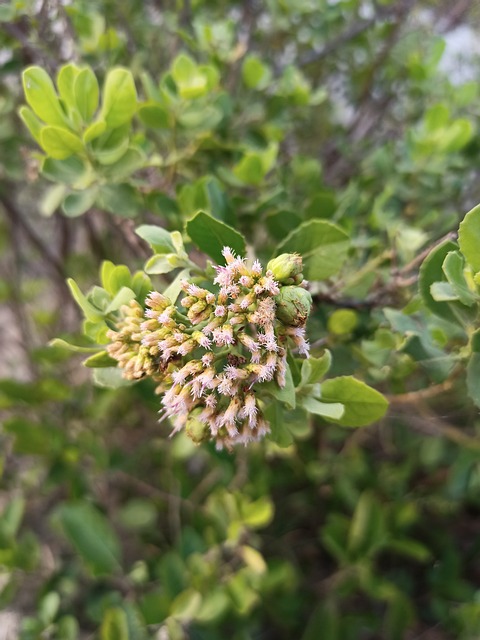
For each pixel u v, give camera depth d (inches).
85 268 11.8
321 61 11.8
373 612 12.2
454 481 9.1
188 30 10.0
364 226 8.5
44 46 7.9
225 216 6.3
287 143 11.5
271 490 12.4
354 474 11.8
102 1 9.6
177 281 4.8
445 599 11.3
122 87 5.5
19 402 9.8
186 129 7.3
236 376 4.4
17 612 11.5
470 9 11.5
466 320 5.0
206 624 9.4
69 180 6.0
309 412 4.8
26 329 12.8
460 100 9.8
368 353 6.5
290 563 11.4
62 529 9.8
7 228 12.6
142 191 7.0
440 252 5.0
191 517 11.1
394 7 10.6
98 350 5.1
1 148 9.8
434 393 6.3
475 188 10.5
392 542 10.1
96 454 10.1
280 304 4.4
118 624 7.9
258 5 11.1
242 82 9.5
